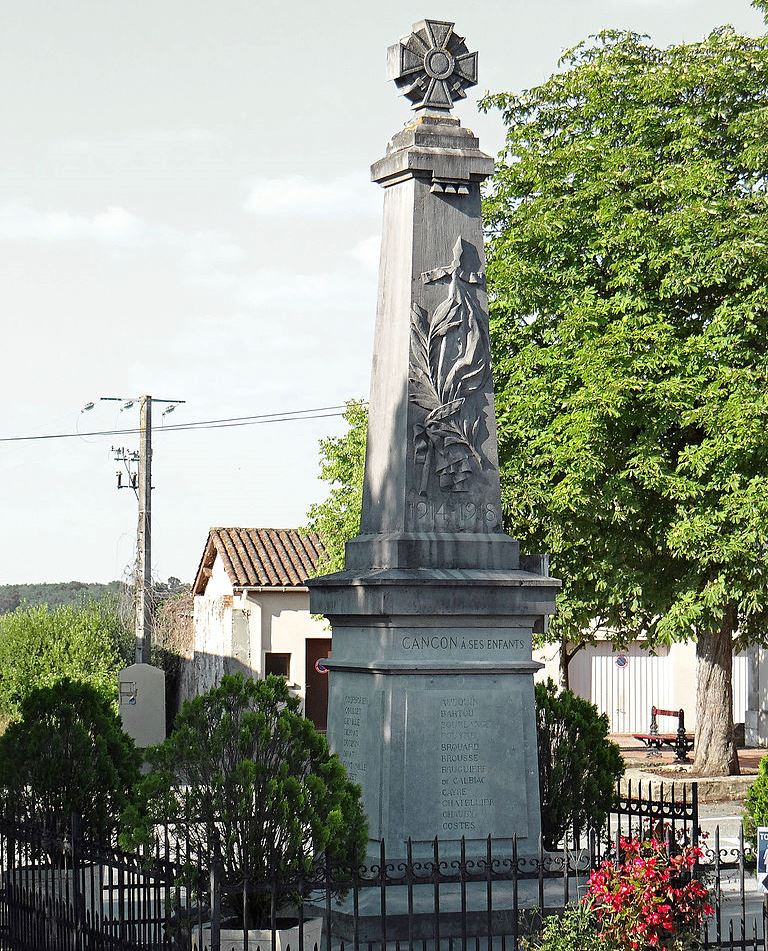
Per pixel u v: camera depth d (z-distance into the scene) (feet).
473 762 43.68
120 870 36.58
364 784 43.80
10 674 141.59
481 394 46.47
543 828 49.34
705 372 81.97
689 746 119.85
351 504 123.65
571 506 80.79
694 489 80.38
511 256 87.04
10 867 44.65
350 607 44.98
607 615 93.61
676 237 82.53
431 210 46.62
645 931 34.65
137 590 132.67
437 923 36.35
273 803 35.96
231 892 35.32
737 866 46.32
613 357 81.35
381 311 47.60
